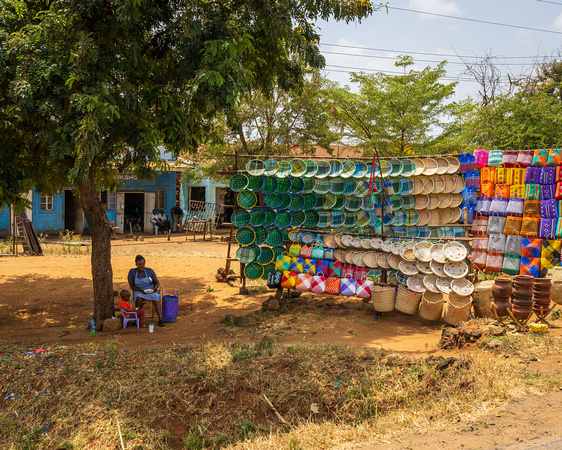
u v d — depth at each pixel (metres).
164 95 7.85
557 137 15.82
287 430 4.99
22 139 8.38
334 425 4.84
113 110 6.87
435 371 5.41
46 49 7.01
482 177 8.43
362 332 7.38
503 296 6.43
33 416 5.32
